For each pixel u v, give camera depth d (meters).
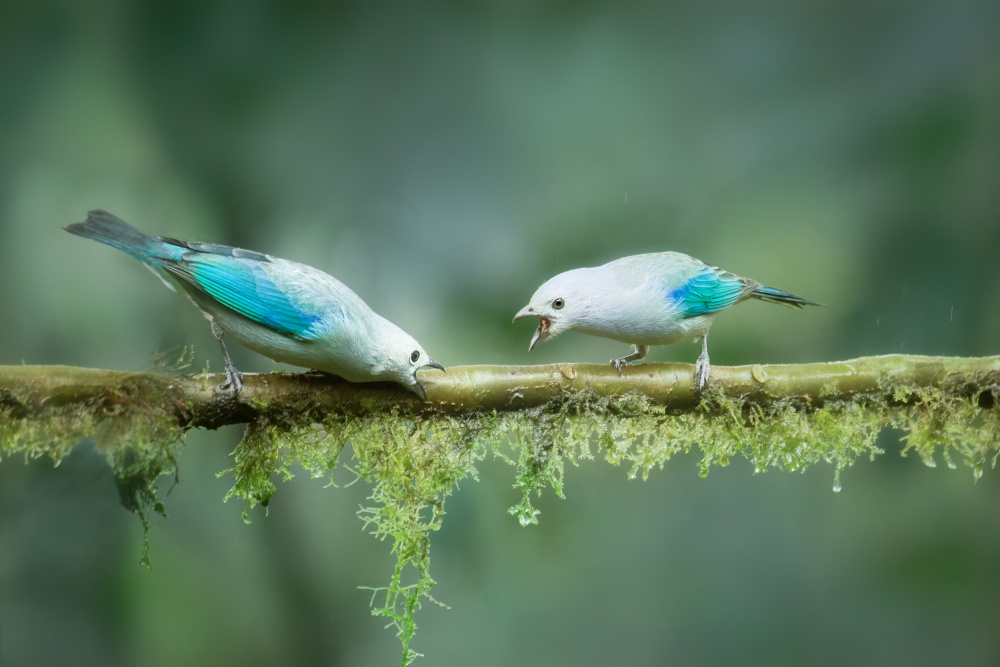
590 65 11.36
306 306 6.11
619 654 11.48
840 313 10.67
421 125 11.12
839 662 10.97
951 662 10.59
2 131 10.27
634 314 7.19
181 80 10.60
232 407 6.36
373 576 11.38
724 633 11.47
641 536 11.85
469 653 11.24
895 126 10.68
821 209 10.98
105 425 6.04
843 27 11.09
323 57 10.95
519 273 10.90
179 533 10.74
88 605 10.04
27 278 10.23
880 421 7.29
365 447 6.63
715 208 11.18
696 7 11.49
